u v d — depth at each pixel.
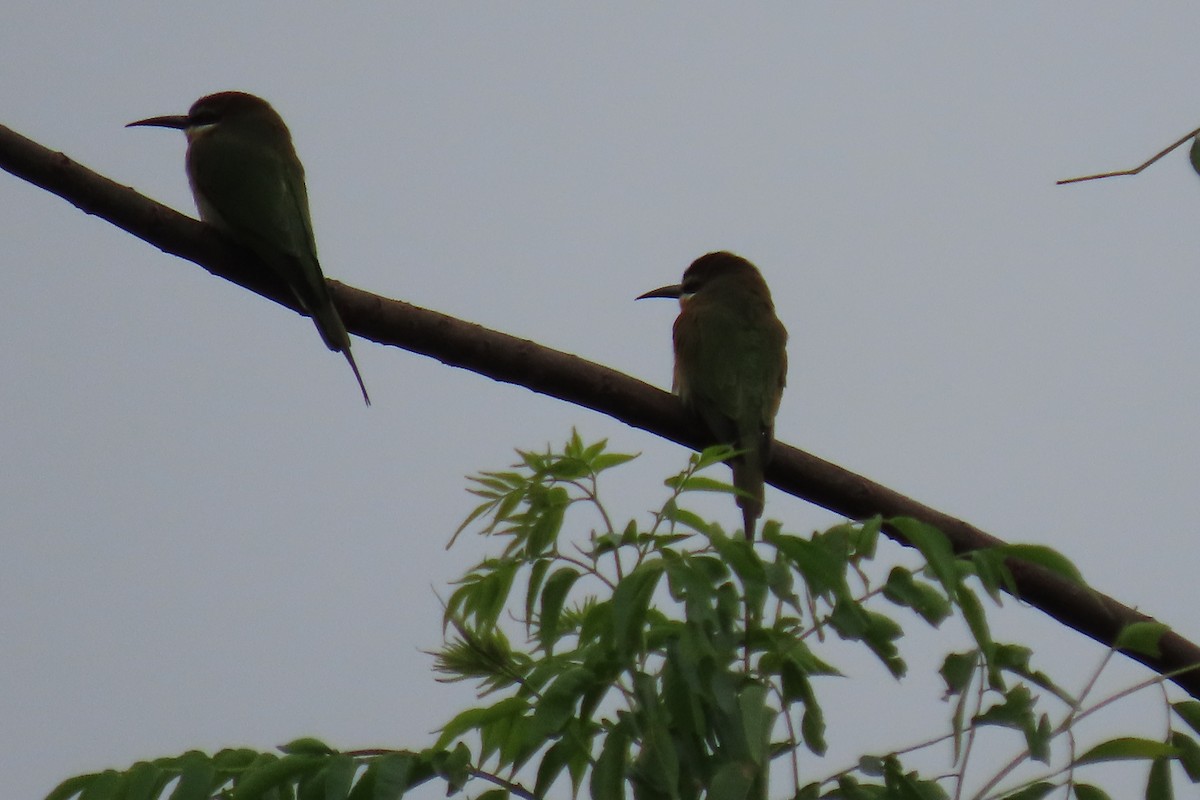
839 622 6.50
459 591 7.07
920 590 6.75
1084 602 9.79
